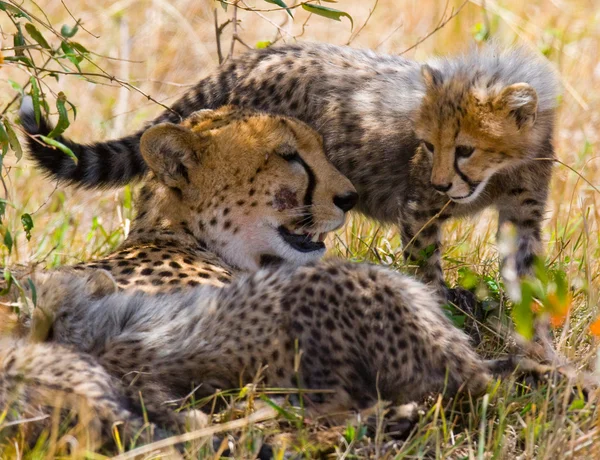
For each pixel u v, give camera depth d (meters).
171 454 6.29
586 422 7.20
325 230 9.38
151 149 9.05
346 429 6.91
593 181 12.83
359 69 11.78
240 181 9.14
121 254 8.80
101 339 7.18
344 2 18.22
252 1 17.64
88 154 10.70
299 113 11.45
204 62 16.08
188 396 6.92
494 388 7.50
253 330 7.29
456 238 11.65
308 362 7.32
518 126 10.38
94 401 6.36
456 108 10.37
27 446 6.32
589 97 14.84
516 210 10.81
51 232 11.84
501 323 9.26
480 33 13.82
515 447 7.27
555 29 16.48
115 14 16.89
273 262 9.48
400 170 11.23
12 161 13.16
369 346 7.42
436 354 7.55
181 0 17.23
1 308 7.39
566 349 8.62
